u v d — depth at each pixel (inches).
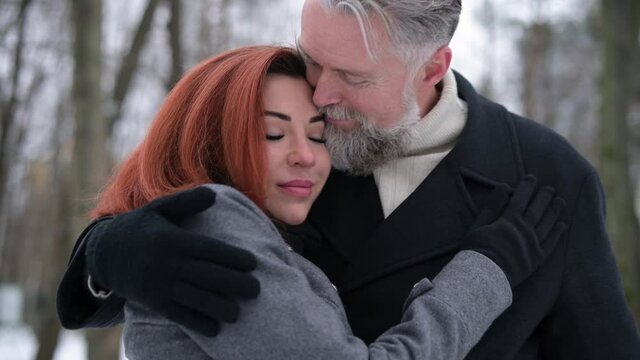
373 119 69.1
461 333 61.6
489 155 74.1
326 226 76.1
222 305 52.3
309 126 68.7
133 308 60.6
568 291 70.3
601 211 73.0
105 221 64.4
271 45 69.5
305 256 76.9
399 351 58.5
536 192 72.2
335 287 69.5
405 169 75.4
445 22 69.2
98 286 63.8
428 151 76.0
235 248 53.6
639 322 245.9
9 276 900.0
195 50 334.0
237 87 64.6
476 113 76.2
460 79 81.6
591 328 69.5
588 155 556.7
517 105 552.4
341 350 55.5
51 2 318.7
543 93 524.7
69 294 64.8
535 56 512.7
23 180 675.4
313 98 68.1
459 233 71.7
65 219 230.5
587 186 72.5
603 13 257.0
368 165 72.9
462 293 63.1
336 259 75.8
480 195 72.8
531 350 72.5
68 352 562.6
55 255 283.9
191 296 51.6
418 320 60.7
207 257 52.7
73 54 196.9
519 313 68.7
